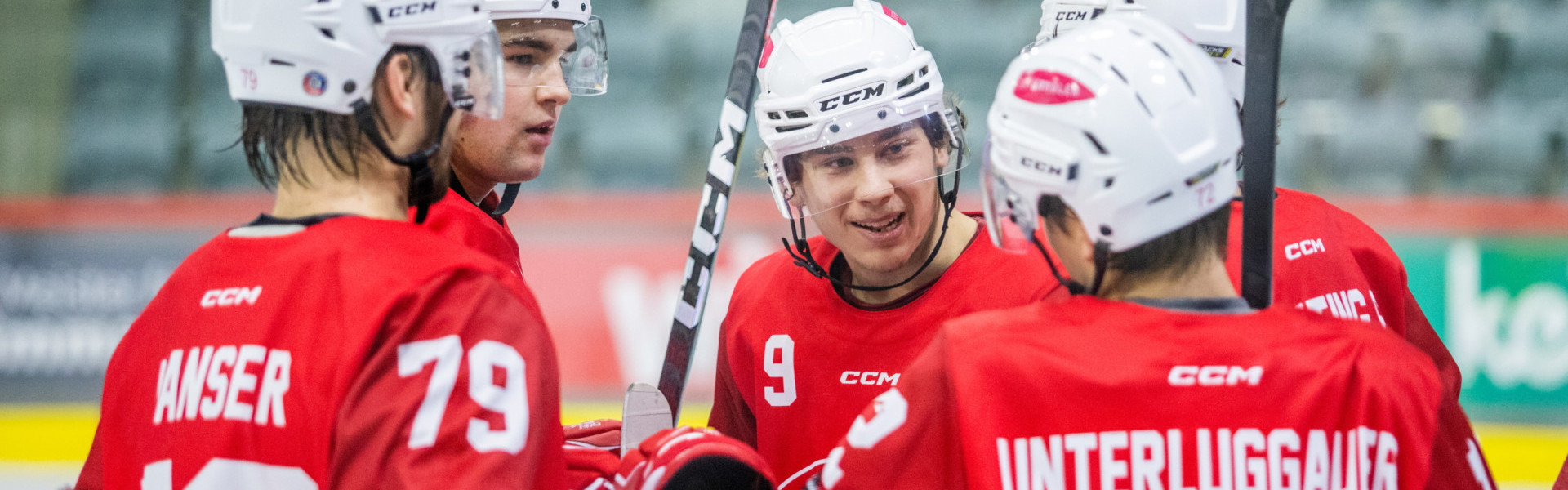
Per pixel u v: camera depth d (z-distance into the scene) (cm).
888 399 464
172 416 444
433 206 585
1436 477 440
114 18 2484
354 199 452
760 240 1772
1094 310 444
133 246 1858
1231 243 663
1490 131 2283
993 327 452
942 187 639
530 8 610
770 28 610
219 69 2472
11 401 1836
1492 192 2256
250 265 446
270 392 422
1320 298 639
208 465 428
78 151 2345
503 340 425
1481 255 1669
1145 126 423
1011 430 435
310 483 416
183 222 1864
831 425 659
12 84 2292
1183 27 609
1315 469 421
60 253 1858
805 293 678
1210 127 432
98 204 1872
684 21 2619
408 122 455
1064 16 641
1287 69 2406
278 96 439
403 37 445
